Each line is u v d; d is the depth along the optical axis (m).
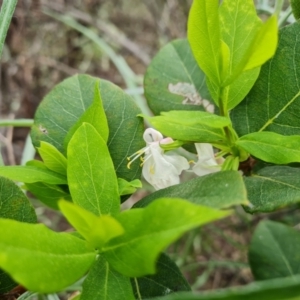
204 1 0.09
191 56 0.13
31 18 0.29
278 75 0.11
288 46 0.11
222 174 0.08
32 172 0.10
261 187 0.10
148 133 0.11
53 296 0.14
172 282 0.10
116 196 0.09
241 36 0.10
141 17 0.33
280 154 0.09
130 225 0.08
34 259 0.07
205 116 0.09
